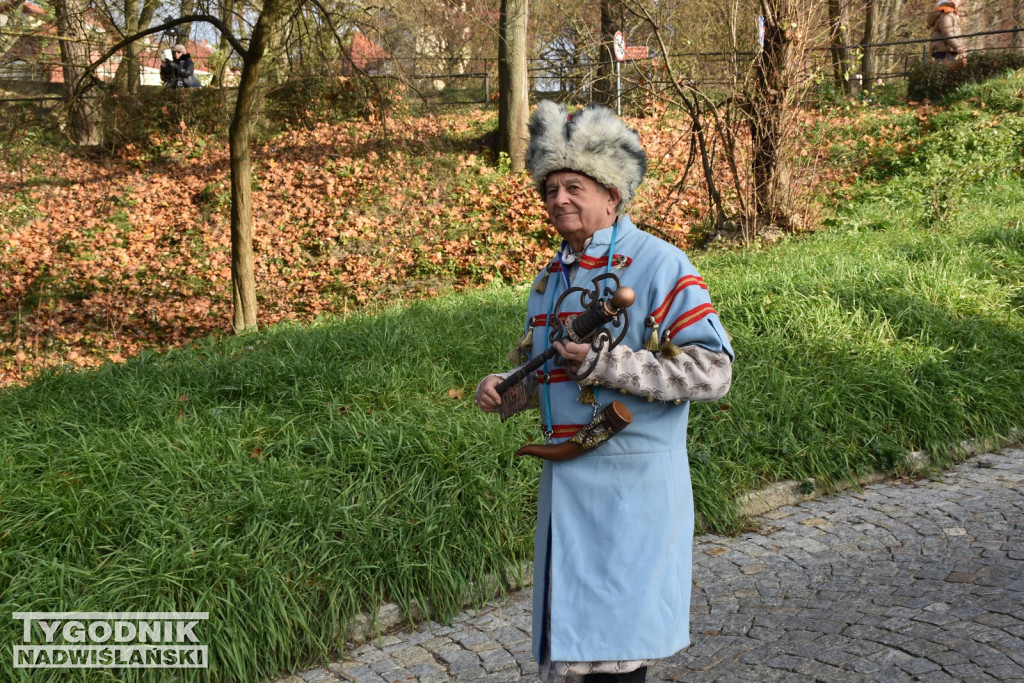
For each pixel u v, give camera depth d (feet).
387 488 14.25
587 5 44.16
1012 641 10.47
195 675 11.19
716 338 7.34
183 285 40.11
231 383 18.94
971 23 84.38
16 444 15.85
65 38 34.40
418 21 37.37
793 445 16.38
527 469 14.78
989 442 17.69
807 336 20.07
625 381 7.30
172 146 54.08
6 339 36.65
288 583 12.23
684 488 7.89
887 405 17.58
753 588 12.84
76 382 19.93
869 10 59.67
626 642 7.34
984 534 13.74
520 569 13.38
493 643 11.98
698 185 39.19
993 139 41.39
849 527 14.60
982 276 24.30
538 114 8.16
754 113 33.86
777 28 32.65
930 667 10.11
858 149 44.60
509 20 45.16
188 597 11.80
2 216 46.03
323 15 31.68
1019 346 20.25
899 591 12.21
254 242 42.27
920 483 16.31
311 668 11.83
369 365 19.39
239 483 14.06
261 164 50.31
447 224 42.01
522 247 39.73
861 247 28.22
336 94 53.06
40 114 37.42
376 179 46.44
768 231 33.73
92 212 46.88
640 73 36.42
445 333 22.30
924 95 52.80
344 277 39.04
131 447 15.19
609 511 7.63
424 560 13.00
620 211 8.20
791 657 10.75
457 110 53.16
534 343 8.38
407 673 11.43
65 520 12.82
